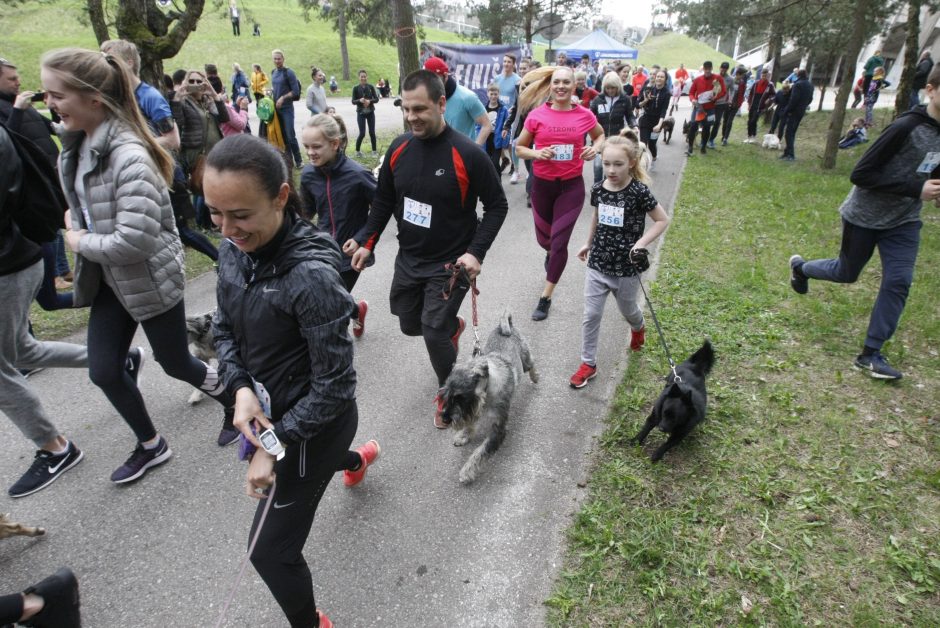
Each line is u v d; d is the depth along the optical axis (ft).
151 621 7.52
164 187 8.39
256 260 5.54
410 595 7.88
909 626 7.22
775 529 8.70
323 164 12.28
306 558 8.48
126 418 9.53
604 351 14.47
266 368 5.82
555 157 15.10
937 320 14.92
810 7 47.09
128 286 8.27
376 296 17.81
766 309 15.88
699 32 52.75
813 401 11.80
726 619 7.35
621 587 7.82
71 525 9.03
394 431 11.48
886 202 11.53
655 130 35.68
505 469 10.34
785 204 26.96
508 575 8.14
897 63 89.40
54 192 8.95
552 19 57.93
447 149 9.73
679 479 9.79
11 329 8.72
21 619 6.17
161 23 25.70
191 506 9.46
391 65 106.22
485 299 17.65
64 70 7.09
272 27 121.39
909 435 10.69
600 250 12.04
